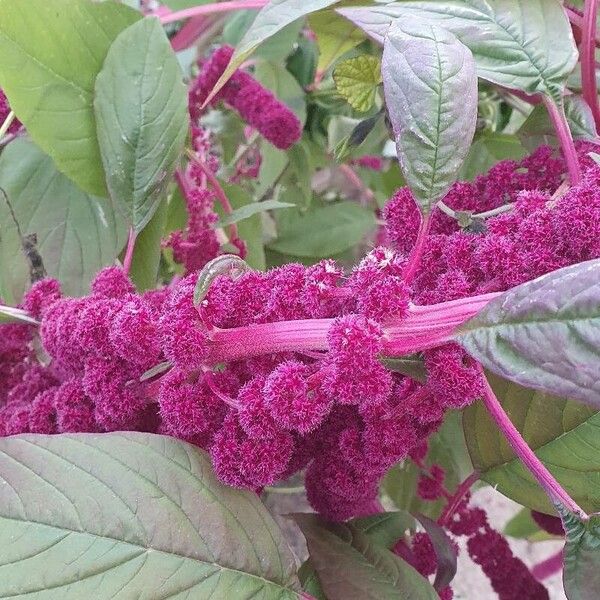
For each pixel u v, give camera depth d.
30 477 0.24
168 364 0.26
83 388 0.29
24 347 0.35
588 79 0.34
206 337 0.24
